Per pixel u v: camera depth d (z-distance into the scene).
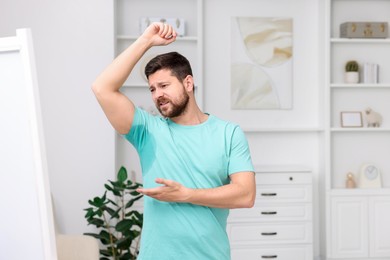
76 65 5.45
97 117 5.46
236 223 5.62
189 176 2.23
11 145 1.65
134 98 5.82
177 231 2.19
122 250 5.26
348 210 5.80
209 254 2.22
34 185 1.64
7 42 1.61
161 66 2.23
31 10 5.42
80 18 5.44
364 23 5.82
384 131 6.07
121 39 5.73
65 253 3.92
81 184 5.47
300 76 6.05
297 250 5.68
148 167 2.28
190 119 2.31
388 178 6.08
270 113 6.04
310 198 5.68
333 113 6.04
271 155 6.05
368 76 5.91
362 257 5.82
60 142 5.45
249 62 5.98
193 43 5.88
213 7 5.94
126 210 5.52
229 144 2.28
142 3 5.85
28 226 1.66
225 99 5.98
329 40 5.80
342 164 6.05
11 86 1.63
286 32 6.00
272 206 5.66
